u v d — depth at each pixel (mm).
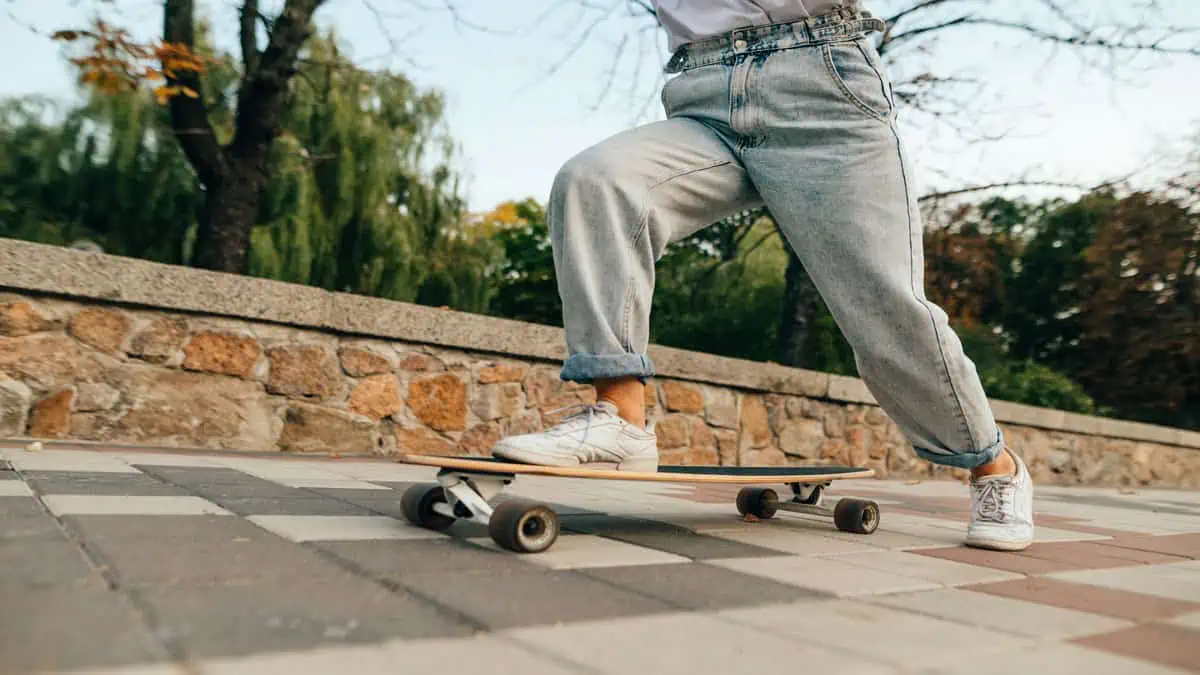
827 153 2051
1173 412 16641
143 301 4031
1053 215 17984
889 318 2049
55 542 1371
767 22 2082
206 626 962
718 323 11250
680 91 2195
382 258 10211
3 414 3746
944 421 2123
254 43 7348
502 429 5094
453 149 11297
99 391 3965
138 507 1861
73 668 787
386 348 4738
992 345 12703
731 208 2234
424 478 3418
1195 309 15680
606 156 2008
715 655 991
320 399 4523
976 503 2230
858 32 2051
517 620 1105
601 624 1114
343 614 1070
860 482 5930
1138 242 15594
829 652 1032
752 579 1525
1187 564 2129
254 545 1496
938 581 1626
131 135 9469
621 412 1994
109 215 9531
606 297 1978
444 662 897
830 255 2080
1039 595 1537
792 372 6324
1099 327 16453
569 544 1833
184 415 4156
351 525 1859
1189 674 1018
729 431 6047
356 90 10578
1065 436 8547
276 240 9383
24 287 3760
